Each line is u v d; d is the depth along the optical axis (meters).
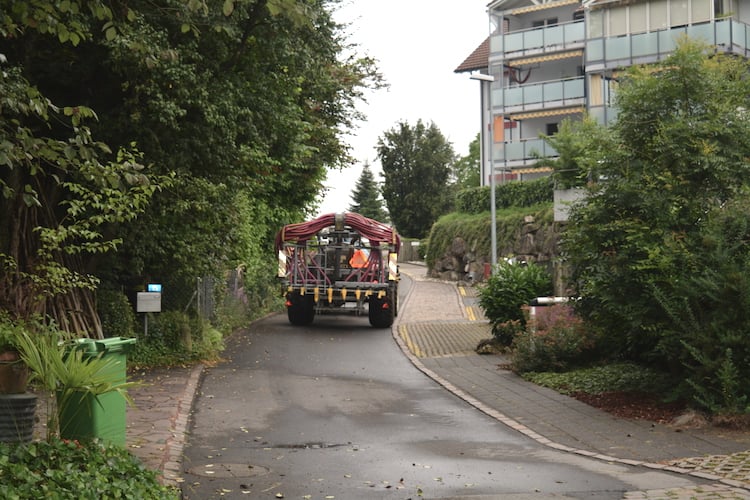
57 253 14.95
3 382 7.08
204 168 15.95
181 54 14.30
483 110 57.38
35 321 11.26
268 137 17.42
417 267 63.34
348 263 25.59
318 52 17.77
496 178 53.06
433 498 7.35
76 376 7.19
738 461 8.72
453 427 11.13
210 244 17.17
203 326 18.09
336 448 9.67
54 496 5.56
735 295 11.06
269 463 8.80
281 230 25.94
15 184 13.59
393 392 14.20
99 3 7.82
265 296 31.38
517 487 7.77
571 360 15.91
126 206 11.01
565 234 13.55
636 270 12.13
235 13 14.55
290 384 14.84
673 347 11.64
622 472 8.44
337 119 31.39
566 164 31.59
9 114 11.07
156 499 6.53
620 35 42.47
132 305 18.02
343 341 21.94
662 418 11.28
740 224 11.87
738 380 11.02
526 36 48.03
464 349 20.25
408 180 83.62
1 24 7.66
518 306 19.64
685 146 12.66
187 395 13.05
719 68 13.42
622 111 13.46
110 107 15.33
